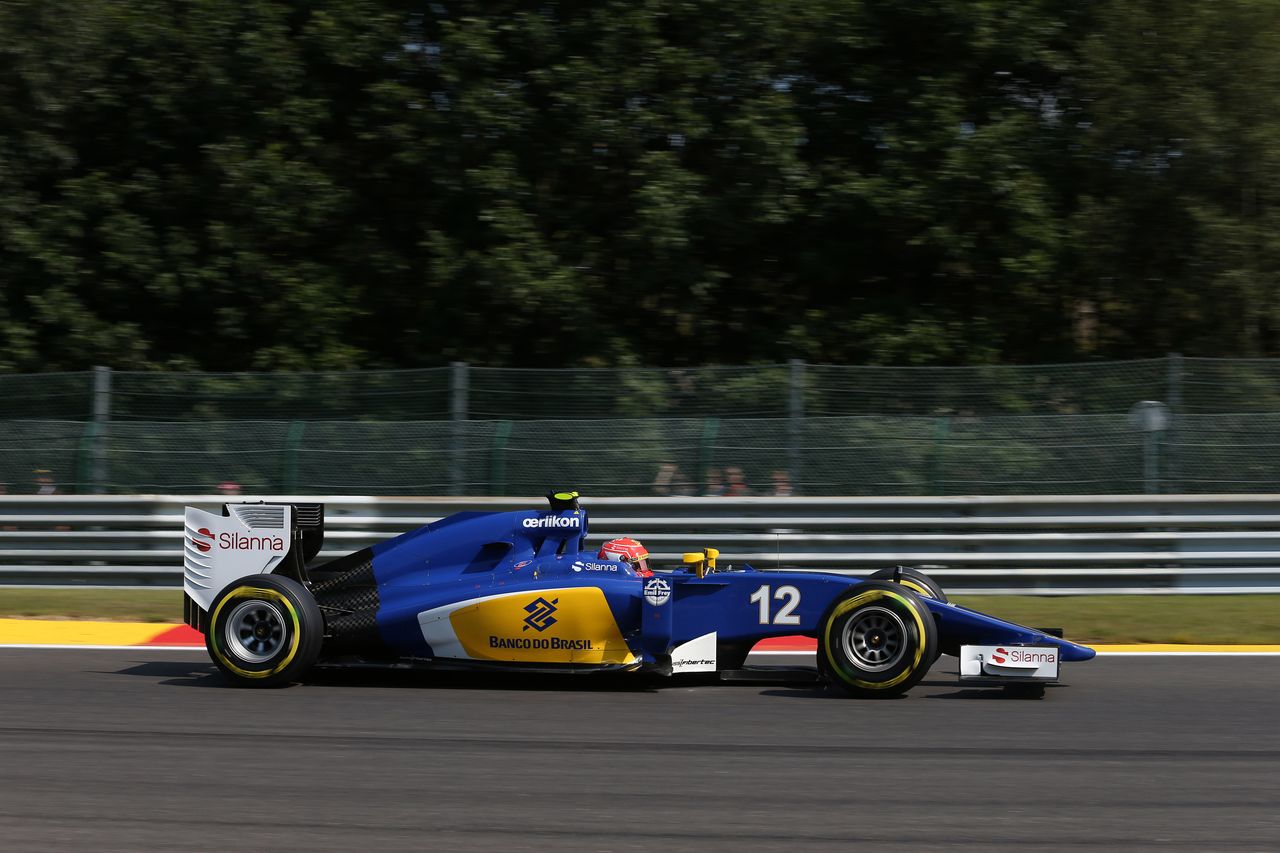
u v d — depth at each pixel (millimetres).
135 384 45156
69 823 17469
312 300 52750
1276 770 20328
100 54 53875
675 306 54656
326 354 52938
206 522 27984
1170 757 21109
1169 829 17234
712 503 40812
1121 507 39688
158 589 41469
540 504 40875
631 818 17672
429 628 26812
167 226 55250
